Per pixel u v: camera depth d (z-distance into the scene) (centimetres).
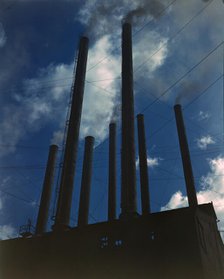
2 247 3400
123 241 2855
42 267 3070
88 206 4097
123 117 3634
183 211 2775
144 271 2614
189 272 2450
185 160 4481
